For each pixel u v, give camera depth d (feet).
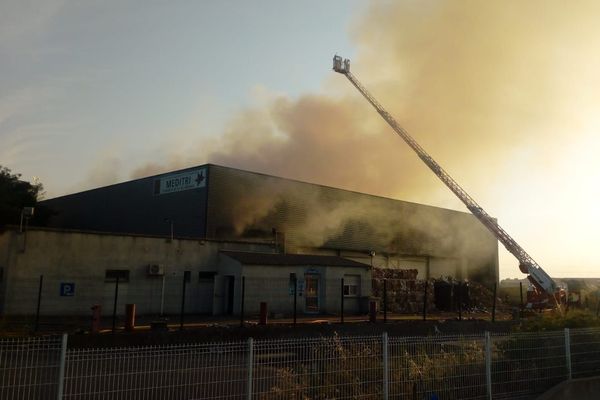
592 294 152.35
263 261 99.50
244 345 26.94
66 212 176.35
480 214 168.25
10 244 81.82
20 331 55.47
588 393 37.93
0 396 23.45
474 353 35.32
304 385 27.61
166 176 141.90
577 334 41.16
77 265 87.04
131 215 149.69
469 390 33.35
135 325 71.72
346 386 28.71
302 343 29.60
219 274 100.78
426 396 30.81
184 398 24.85
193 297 98.84
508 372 35.78
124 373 24.43
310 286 105.29
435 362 33.04
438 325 80.89
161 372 25.21
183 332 61.82
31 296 82.38
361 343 31.89
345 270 110.93
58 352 25.13
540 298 145.79
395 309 128.88
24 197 168.66
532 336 37.99
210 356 26.12
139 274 93.25
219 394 25.21
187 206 134.10
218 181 132.57
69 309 85.25
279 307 99.60
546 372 37.76
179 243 98.94
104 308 88.58
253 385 26.05
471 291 162.71
